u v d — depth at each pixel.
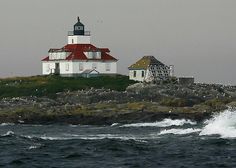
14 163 62.44
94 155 67.62
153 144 76.94
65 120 140.75
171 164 60.81
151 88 169.00
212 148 71.94
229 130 87.25
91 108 146.62
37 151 71.25
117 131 106.81
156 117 129.62
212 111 133.88
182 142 78.56
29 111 147.75
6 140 83.19
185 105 149.38
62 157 66.44
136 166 59.75
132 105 144.00
